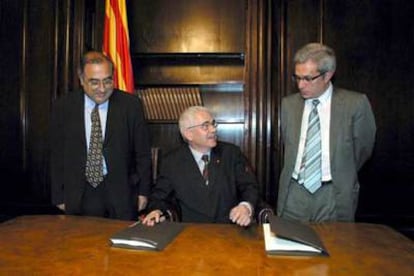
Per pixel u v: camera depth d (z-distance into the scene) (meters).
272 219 1.87
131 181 2.69
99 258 1.52
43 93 3.76
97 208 2.62
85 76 2.50
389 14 3.61
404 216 3.64
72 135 2.60
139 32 3.90
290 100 2.54
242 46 3.86
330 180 2.38
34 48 3.76
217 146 2.63
